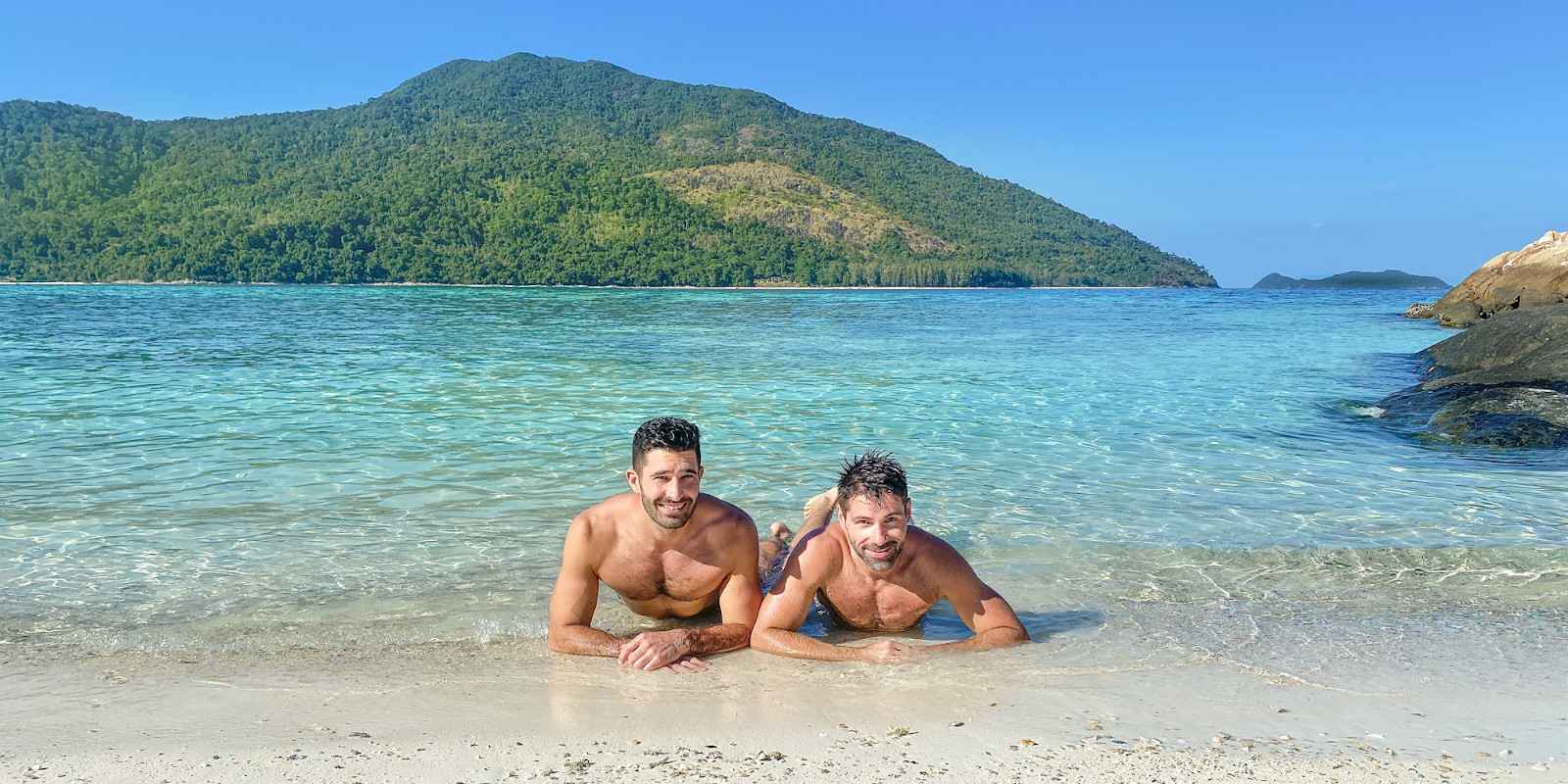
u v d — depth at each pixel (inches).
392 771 117.3
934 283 7736.2
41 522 248.5
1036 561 225.5
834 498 227.6
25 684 150.9
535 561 222.2
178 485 288.5
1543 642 171.6
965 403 474.6
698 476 170.4
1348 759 121.6
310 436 367.9
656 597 184.5
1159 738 128.9
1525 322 612.7
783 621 175.6
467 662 164.1
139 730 131.5
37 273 6904.5
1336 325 1246.9
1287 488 297.6
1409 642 172.1
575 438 368.5
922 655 167.2
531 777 115.8
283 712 138.8
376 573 212.5
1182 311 1872.5
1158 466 327.3
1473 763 119.8
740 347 853.2
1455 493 292.4
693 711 140.6
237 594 198.8
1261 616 187.9
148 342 851.4
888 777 116.1
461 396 486.3
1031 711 139.7
